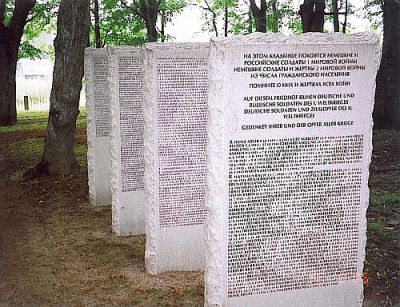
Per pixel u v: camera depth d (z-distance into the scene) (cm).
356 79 441
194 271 627
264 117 418
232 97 407
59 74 1093
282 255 445
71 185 1070
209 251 429
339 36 429
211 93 407
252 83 410
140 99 734
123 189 753
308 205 445
